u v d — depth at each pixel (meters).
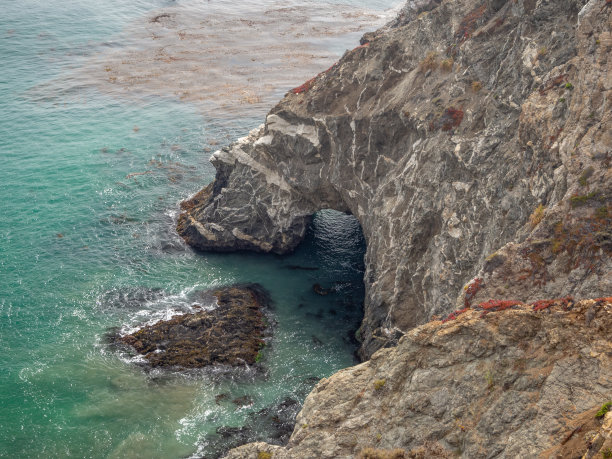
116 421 45.19
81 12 140.25
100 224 70.00
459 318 27.11
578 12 41.81
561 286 30.67
